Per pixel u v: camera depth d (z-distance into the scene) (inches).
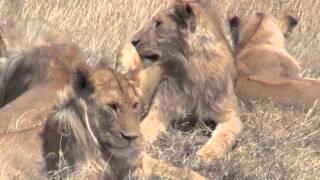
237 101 487.2
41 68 389.1
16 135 342.6
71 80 335.6
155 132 453.7
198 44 460.1
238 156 427.8
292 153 442.9
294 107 498.9
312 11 683.4
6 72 402.3
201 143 451.8
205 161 416.8
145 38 461.7
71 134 336.8
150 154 422.3
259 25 565.3
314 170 422.0
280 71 545.3
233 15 591.2
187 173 393.7
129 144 343.9
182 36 459.2
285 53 554.3
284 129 466.0
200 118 468.8
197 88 462.6
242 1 675.4
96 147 339.0
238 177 405.4
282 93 503.5
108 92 338.6
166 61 462.3
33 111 358.0
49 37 430.3
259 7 677.3
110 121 339.0
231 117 463.8
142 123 452.1
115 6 605.9
